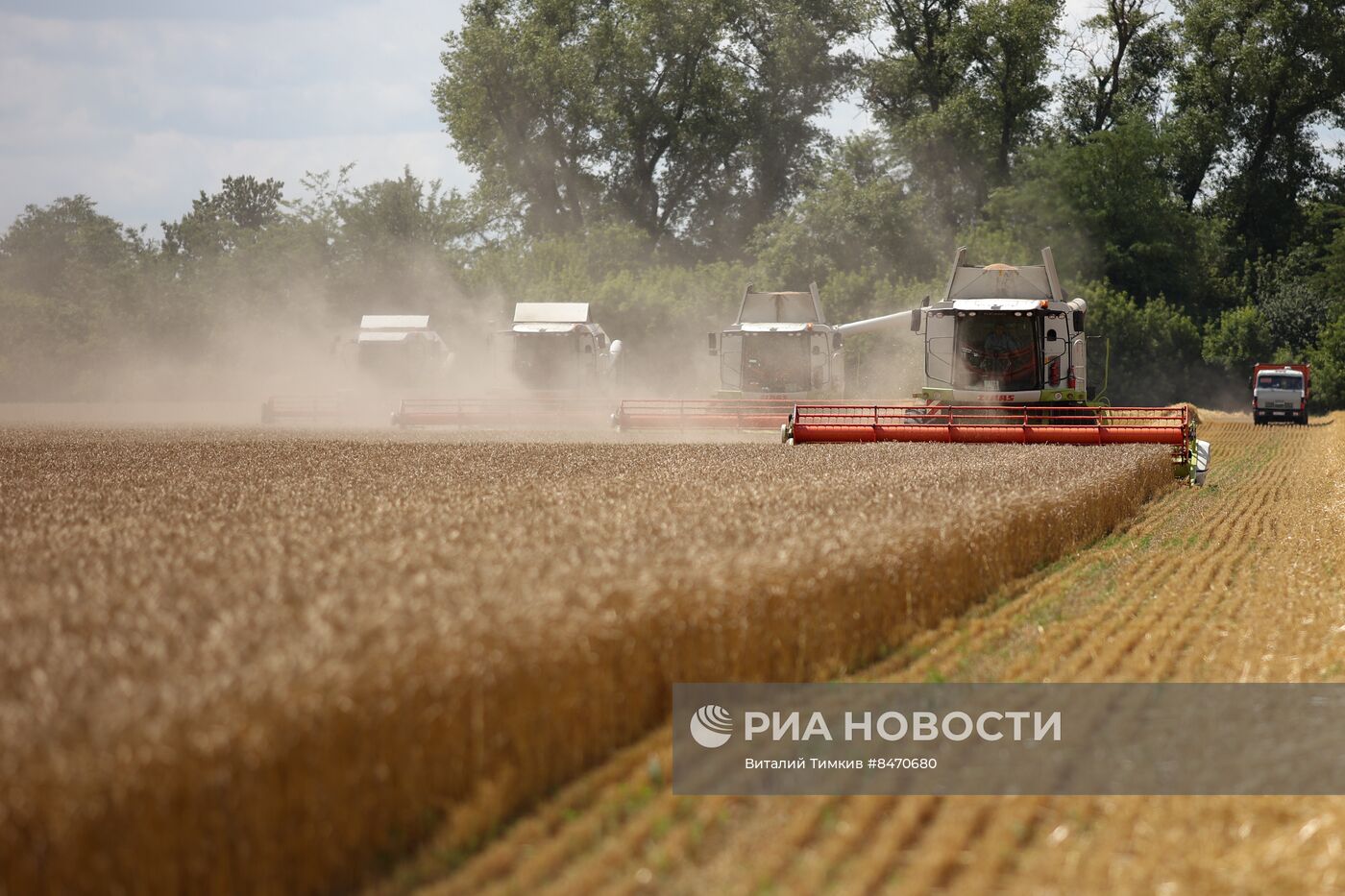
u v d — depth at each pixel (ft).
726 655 91.66
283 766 58.18
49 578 90.12
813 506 137.90
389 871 62.90
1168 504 241.76
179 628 69.21
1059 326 321.11
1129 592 143.02
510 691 71.26
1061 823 70.33
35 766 50.80
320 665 61.41
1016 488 166.50
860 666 106.52
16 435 353.92
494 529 113.70
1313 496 260.42
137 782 52.31
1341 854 64.90
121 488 177.47
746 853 65.26
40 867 50.65
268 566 91.45
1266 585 147.43
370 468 219.00
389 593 75.31
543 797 73.36
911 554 116.16
